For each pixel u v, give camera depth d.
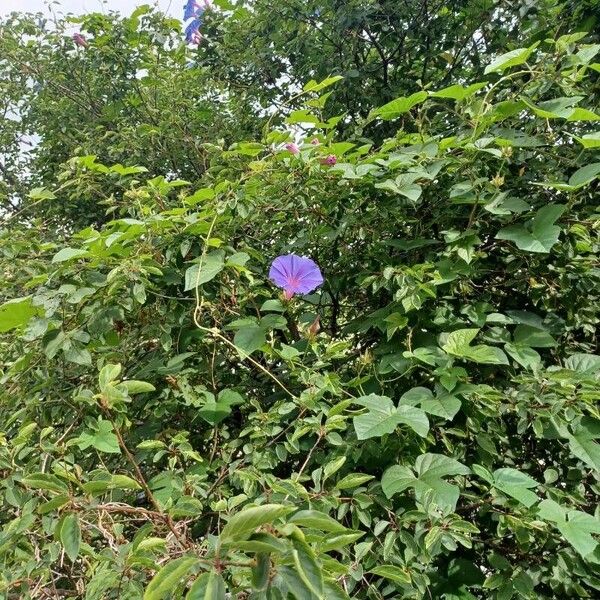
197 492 1.67
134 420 2.13
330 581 1.00
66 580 1.69
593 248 2.13
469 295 2.27
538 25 3.21
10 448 1.58
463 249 1.93
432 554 1.56
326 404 1.87
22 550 1.40
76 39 4.66
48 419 1.91
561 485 2.10
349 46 3.80
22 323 1.87
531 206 2.00
